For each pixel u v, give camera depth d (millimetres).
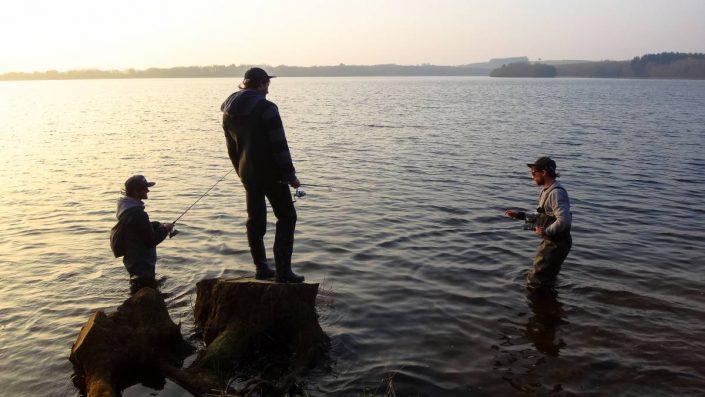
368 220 11188
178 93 107250
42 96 97500
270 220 11070
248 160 5793
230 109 5695
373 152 21672
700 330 6359
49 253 9047
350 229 10516
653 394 5105
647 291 7492
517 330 6352
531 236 10016
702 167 17734
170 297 7141
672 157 19891
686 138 26109
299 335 5734
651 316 6723
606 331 6324
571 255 8945
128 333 5461
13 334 6148
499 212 11859
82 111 52156
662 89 114875
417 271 8227
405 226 10711
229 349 5570
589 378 5367
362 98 72938
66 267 8328
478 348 5930
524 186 14789
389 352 5824
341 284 7691
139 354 5375
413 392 5102
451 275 8062
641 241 9750
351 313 6738
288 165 5746
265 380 5129
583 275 8062
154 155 21438
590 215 11602
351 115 42062
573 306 7000
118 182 15742
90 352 5211
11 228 10711
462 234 10148
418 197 13398
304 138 26641
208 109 54562
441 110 47906
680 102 61375
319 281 7805
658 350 5887
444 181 15500
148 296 5918
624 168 17516
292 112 45531
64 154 21812
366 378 5316
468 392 5121
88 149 23359
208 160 20094
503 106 53812
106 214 11875
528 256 8898
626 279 7914
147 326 5695
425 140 25641
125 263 7527
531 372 5469
